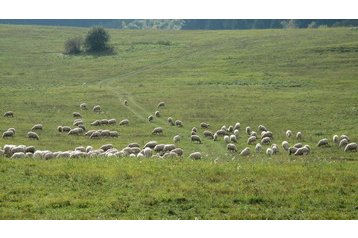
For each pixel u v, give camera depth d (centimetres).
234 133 15212
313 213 7325
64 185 8225
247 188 8169
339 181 8619
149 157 10562
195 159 10600
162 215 7169
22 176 8588
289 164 9906
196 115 18800
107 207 7375
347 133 15488
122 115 18912
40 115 18738
